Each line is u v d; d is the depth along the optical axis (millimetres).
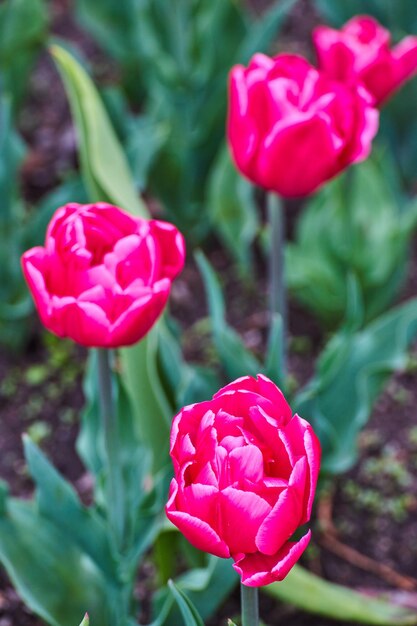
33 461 907
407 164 1508
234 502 701
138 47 1559
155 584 1117
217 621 1102
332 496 1195
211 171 1417
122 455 967
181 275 1465
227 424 722
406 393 1295
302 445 715
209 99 1379
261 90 885
